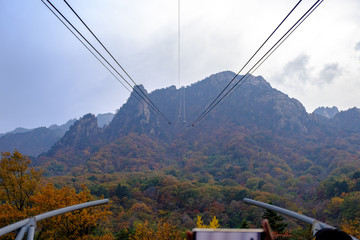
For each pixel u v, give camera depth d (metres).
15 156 44.59
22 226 10.57
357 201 150.00
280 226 48.88
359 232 85.12
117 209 172.25
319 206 184.62
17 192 44.47
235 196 190.50
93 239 46.50
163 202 190.38
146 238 57.25
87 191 46.72
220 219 155.88
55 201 42.03
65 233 43.12
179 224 148.38
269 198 174.75
